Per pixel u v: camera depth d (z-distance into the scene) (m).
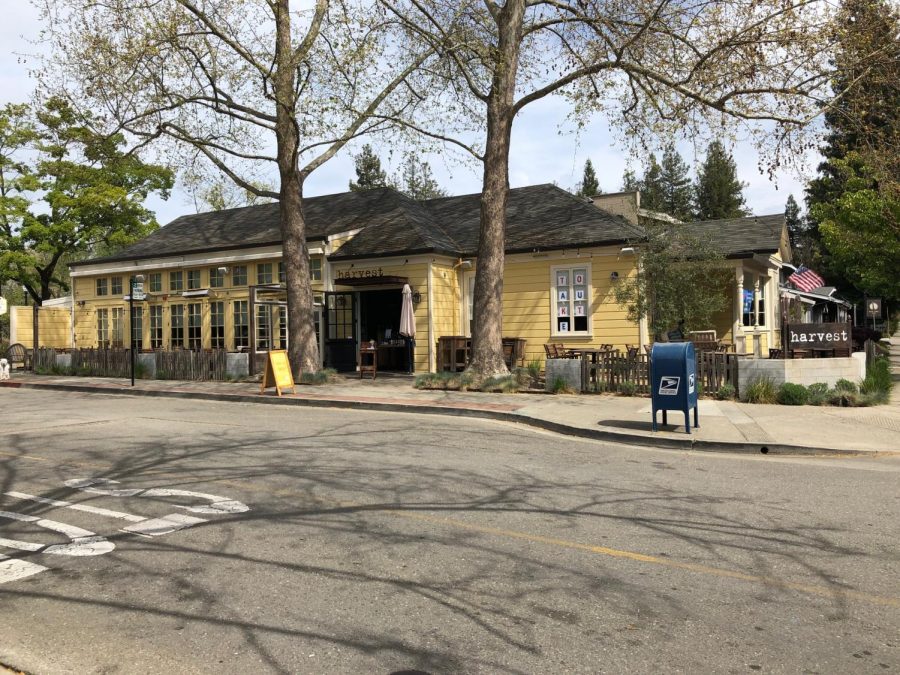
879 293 29.16
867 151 14.66
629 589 4.44
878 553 5.11
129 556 5.09
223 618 4.03
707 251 17.81
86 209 34.38
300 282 18.31
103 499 6.73
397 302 23.23
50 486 7.32
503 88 16.36
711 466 8.42
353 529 5.70
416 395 15.57
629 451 9.53
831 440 9.66
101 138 17.42
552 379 15.70
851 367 14.12
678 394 10.30
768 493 6.96
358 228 22.69
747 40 13.72
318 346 21.61
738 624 3.93
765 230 21.08
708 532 5.62
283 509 6.30
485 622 3.96
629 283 18.36
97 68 16.12
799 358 14.41
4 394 18.69
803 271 31.73
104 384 19.69
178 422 12.27
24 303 56.59
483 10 17.23
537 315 20.19
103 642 3.75
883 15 13.40
